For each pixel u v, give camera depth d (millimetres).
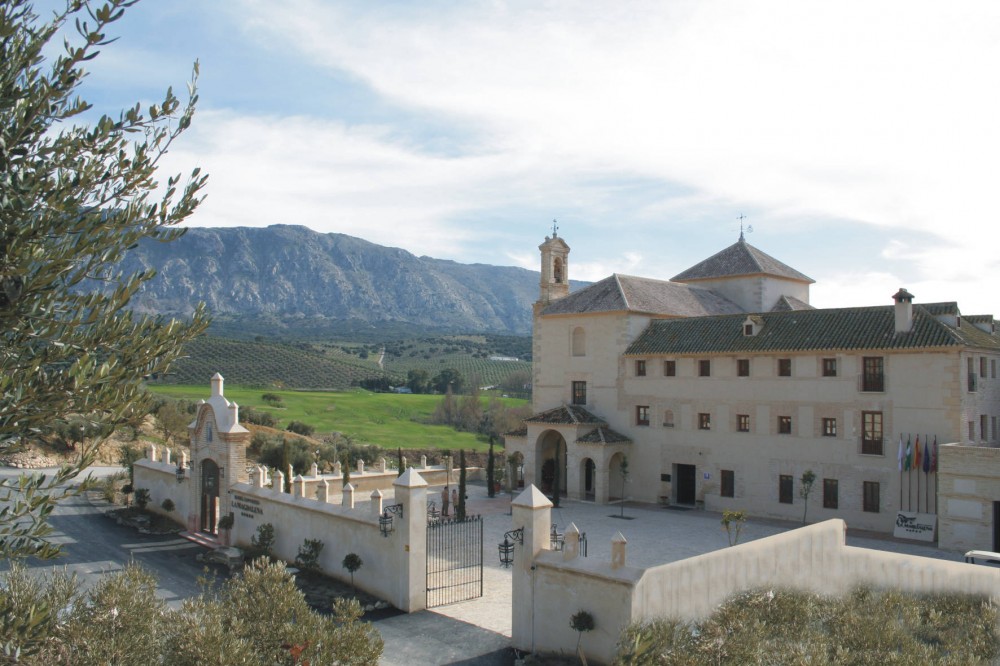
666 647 17797
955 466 35500
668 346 49438
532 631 22500
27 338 9430
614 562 20703
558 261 60781
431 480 59844
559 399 55719
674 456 48844
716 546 36344
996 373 43219
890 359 40094
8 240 9094
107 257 10094
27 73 9641
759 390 45062
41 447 56531
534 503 22781
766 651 18656
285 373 138375
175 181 10914
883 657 19266
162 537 37906
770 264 62188
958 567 26203
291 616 16078
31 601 12047
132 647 13773
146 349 10188
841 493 41531
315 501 31953
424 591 26781
